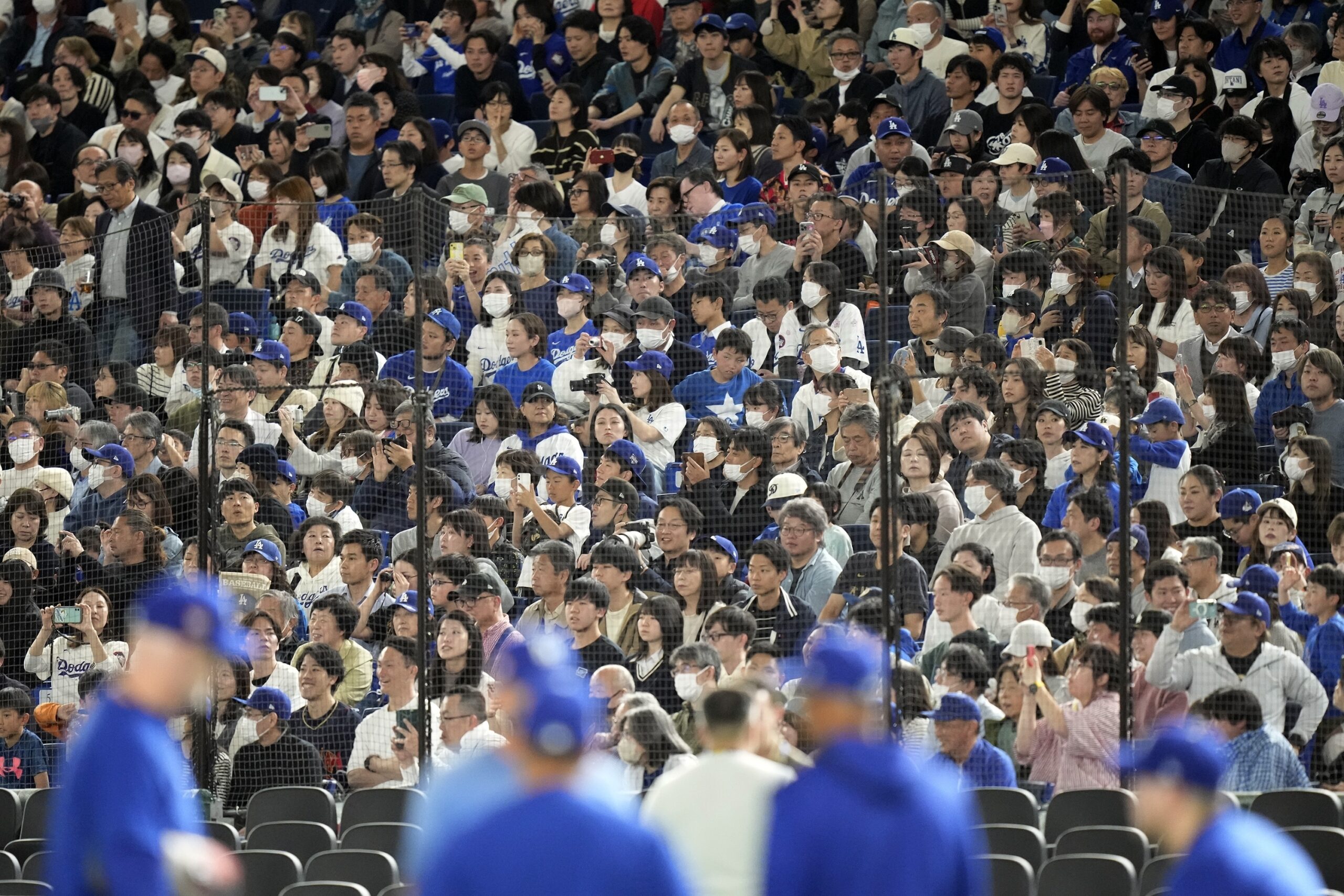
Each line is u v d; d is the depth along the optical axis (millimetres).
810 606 36500
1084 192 43562
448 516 39344
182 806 18875
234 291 48656
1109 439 37469
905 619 35125
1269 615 33594
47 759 38500
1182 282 42281
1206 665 32688
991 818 30609
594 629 35781
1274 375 41000
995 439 40125
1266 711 32344
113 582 40781
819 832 18234
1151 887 27109
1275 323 41062
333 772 35969
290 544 41938
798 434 40438
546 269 46250
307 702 36688
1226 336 41969
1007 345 42688
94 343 49375
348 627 37500
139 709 18672
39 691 40250
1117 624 32812
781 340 43875
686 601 36406
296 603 39281
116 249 49562
